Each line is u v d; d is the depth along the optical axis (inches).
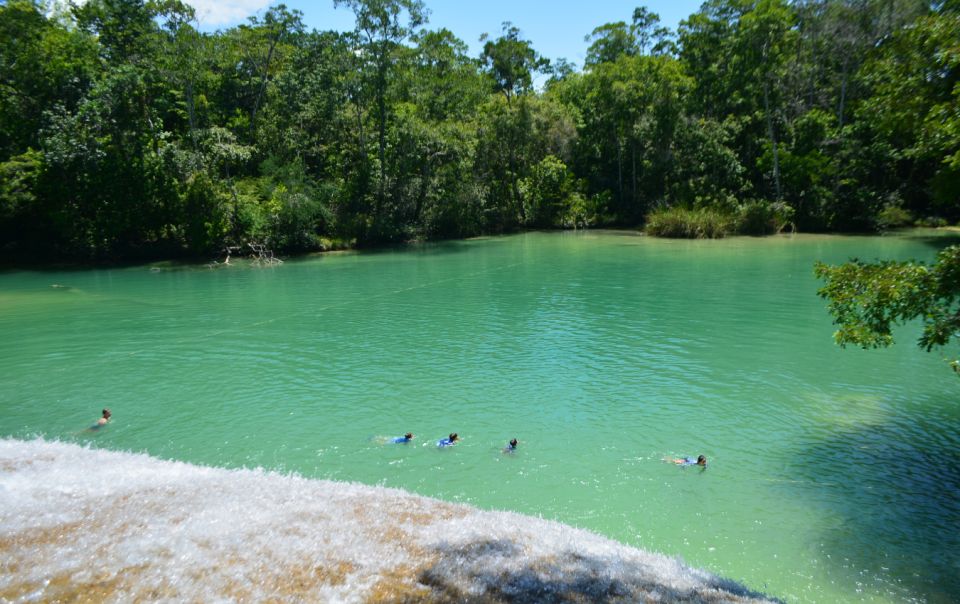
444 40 2372.0
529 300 1019.3
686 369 645.3
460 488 408.2
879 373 624.1
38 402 563.8
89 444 472.4
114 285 1210.0
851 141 1916.8
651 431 495.5
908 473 420.5
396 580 265.9
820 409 534.9
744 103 2166.6
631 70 2306.8
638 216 2433.6
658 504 387.2
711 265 1352.1
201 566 269.0
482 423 514.3
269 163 1737.2
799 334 775.1
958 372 384.8
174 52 1568.7
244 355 713.0
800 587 305.9
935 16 409.7
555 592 263.9
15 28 1508.4
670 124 2225.6
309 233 1720.0
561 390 588.1
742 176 2207.2
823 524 361.7
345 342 768.3
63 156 1425.9
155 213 1560.0
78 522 308.8
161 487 363.6
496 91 2625.5
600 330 811.4
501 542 310.7
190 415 532.4
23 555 273.6
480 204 2222.0
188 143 1717.5
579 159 2522.1
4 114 1486.2
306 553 285.0
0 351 730.8
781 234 1966.0
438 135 1941.4
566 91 2662.4
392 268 1422.2
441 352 719.7
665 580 288.5
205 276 1328.7
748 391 579.5
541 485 412.2
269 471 427.2
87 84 1534.2
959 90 383.9
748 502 387.5
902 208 2020.2
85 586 250.7
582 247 1775.3
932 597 297.0
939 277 373.4
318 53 2057.1
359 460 448.5
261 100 1990.7
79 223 1504.7
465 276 1284.4
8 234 1537.9
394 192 1967.3
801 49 2121.1
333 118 1953.7
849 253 1481.3
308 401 566.6
